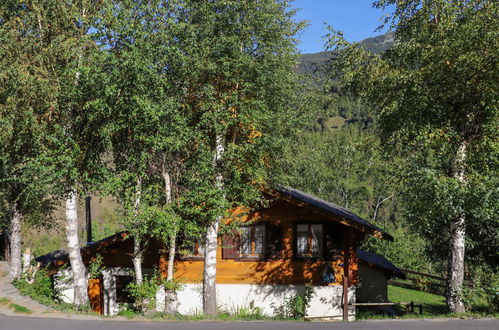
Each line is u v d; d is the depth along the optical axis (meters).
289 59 14.66
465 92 14.29
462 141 14.52
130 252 18.92
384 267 20.31
